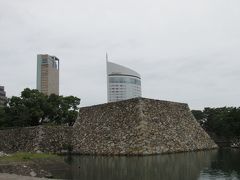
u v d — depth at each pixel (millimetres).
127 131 49625
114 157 45375
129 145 47938
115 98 158250
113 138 51156
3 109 75562
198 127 61594
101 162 38906
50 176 28469
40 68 154000
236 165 33969
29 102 72688
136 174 28797
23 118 70625
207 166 33469
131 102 51781
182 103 61000
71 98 77938
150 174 28688
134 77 164000
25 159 32156
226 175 27844
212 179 26031
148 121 49562
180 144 53031
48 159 33656
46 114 74438
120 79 159750
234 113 73312
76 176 28406
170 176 27547
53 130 57375
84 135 57094
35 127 57344
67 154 54656
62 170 32031
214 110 81188
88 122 58156
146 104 51438
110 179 26453
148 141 47156
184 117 59125
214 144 62781
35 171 29203
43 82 153000
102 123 54938
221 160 38844
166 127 52406
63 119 76688
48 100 75438
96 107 58250
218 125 75812
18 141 59719
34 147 55125
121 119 51938
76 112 77125
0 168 28156
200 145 58000
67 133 59094
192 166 33500
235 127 71688
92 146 53938
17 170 28500
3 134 63719
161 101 55062
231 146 67938
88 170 31953
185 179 26078
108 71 161375
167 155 46125
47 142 55844
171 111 56375
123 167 33562
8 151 60594
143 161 38656
